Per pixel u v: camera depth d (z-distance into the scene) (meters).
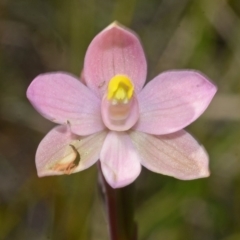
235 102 0.19
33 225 0.19
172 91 0.15
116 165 0.14
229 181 0.19
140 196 0.19
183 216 0.18
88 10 0.18
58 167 0.14
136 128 0.15
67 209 0.18
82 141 0.14
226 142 0.19
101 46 0.15
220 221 0.19
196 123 0.19
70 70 0.19
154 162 0.14
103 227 0.18
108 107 0.15
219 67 0.19
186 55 0.19
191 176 0.14
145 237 0.18
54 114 0.14
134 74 0.15
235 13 0.19
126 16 0.18
